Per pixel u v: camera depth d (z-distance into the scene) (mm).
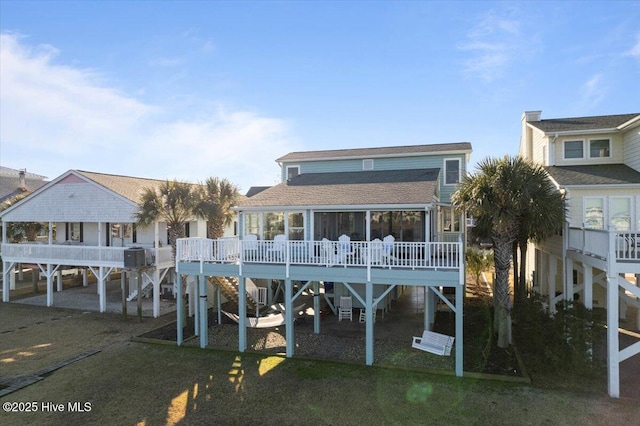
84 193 18125
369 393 8594
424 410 7762
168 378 9578
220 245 12078
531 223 11008
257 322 14289
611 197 13328
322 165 20406
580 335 9516
